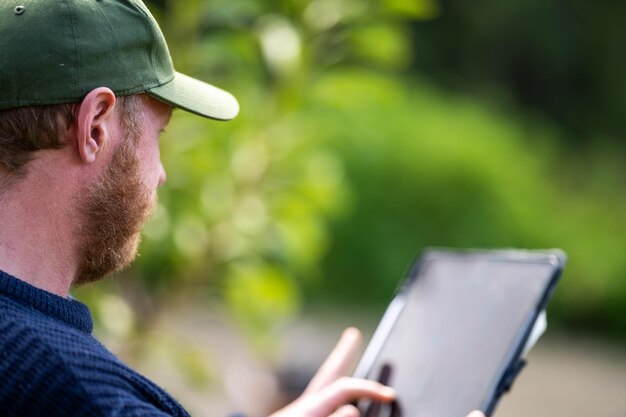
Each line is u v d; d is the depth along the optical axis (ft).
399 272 47.19
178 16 14.92
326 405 8.54
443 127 52.13
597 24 81.25
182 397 17.75
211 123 15.17
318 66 15.60
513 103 80.18
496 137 54.54
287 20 15.42
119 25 7.19
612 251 48.93
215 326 31.99
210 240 15.30
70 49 6.96
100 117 7.09
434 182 48.26
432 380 8.62
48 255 7.11
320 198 15.89
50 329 6.60
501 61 82.89
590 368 38.11
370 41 15.51
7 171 7.01
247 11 15.34
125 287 15.78
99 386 6.43
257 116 15.30
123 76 7.19
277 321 15.99
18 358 6.37
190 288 15.64
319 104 15.96
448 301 9.23
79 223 7.20
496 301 8.66
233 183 15.40
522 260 8.75
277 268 16.24
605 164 63.67
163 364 15.62
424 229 48.03
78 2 7.06
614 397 32.86
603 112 79.97
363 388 8.67
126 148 7.32
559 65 81.46
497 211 49.42
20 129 6.95
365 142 45.14
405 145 48.34
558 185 57.67
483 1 81.41
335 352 9.80
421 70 78.95
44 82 6.91
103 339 14.94
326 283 46.29
